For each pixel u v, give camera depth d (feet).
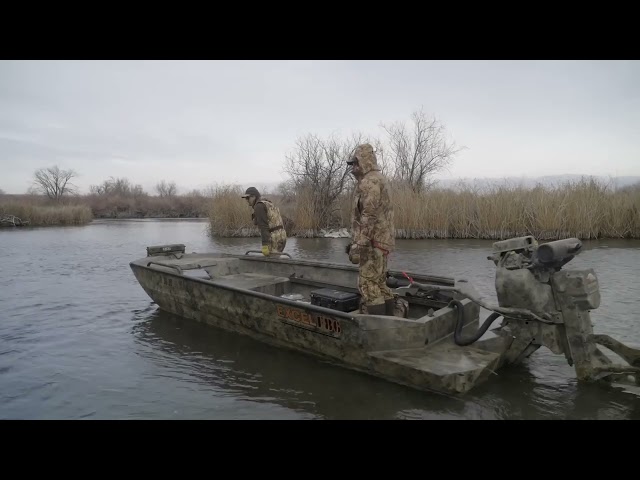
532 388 13.29
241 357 16.21
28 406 12.89
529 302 12.99
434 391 13.02
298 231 67.72
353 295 17.30
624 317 20.18
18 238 68.39
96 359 16.46
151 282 22.22
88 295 27.20
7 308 23.98
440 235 56.70
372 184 14.37
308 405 12.60
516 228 53.42
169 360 16.16
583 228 50.26
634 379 12.73
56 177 190.90
